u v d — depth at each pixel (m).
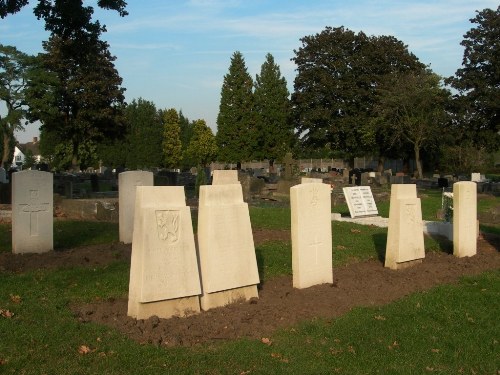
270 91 71.94
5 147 49.47
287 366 5.90
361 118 55.75
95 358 5.74
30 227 11.86
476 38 41.72
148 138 89.69
